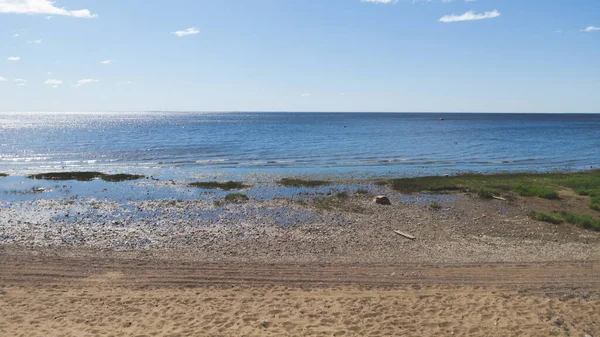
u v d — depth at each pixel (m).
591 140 65.94
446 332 8.08
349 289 10.84
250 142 59.28
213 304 9.73
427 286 11.02
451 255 13.95
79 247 14.52
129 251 14.13
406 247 14.86
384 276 11.90
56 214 19.14
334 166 36.56
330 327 8.34
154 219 18.44
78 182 27.70
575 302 9.70
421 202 22.19
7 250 14.05
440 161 40.44
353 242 15.38
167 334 8.00
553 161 41.16
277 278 11.72
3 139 62.12
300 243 15.18
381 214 19.59
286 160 40.34
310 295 10.39
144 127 104.06
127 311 9.32
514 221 18.55
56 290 10.72
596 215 19.70
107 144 54.91
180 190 25.25
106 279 11.59
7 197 22.80
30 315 9.05
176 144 55.53
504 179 29.03
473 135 76.56
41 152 45.41
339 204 21.50
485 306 9.40
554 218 18.34
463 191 24.86
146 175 31.00
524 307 9.30
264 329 8.26
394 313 9.07
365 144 57.16
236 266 12.71
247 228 17.09
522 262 13.16
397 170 34.38
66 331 8.18
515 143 60.03
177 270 12.34
